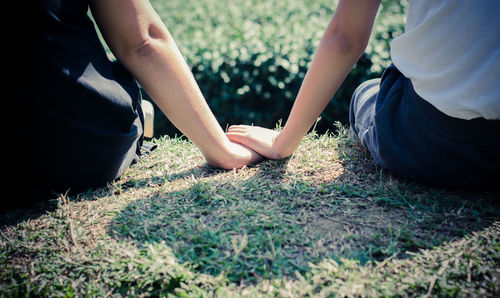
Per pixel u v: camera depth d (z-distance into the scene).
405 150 0.93
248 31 2.97
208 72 2.42
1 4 0.79
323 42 0.94
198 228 0.84
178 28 3.52
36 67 0.83
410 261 0.75
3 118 0.85
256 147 1.10
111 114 0.91
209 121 1.00
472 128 0.84
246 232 0.83
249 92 2.45
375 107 0.99
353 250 0.79
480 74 0.79
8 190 0.92
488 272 0.72
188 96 0.96
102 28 0.90
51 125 0.87
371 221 0.86
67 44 0.85
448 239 0.79
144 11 0.89
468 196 0.92
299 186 0.98
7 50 0.81
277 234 0.82
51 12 0.82
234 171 1.04
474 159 0.87
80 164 0.93
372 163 1.07
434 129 0.88
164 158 1.16
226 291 0.72
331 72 0.94
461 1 0.78
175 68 0.93
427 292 0.70
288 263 0.77
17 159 0.89
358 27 0.90
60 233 0.85
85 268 0.77
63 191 0.97
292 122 1.02
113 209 0.92
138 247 0.81
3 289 0.74
